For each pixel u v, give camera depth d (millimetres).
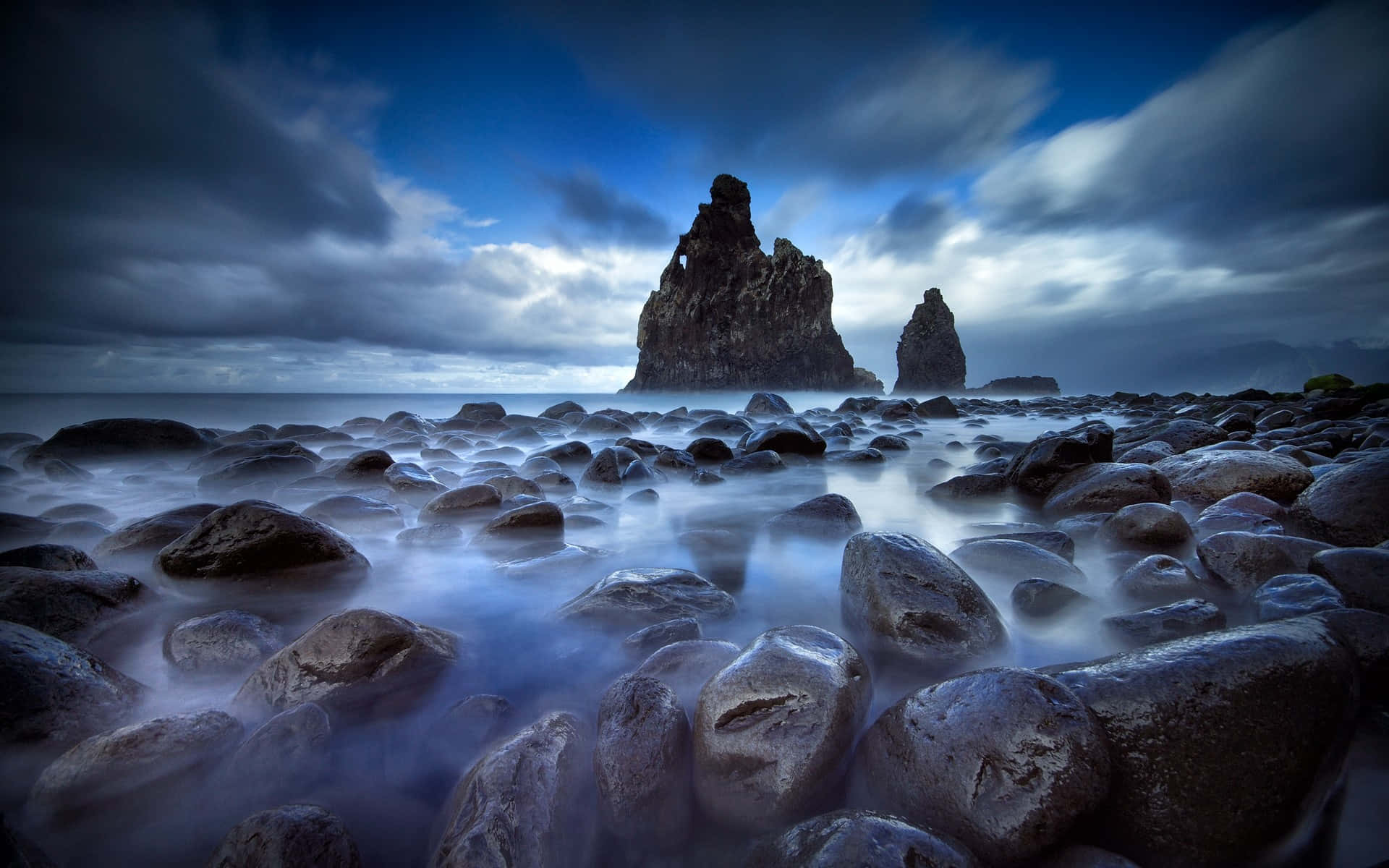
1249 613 3002
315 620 3607
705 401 64375
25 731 2119
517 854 1607
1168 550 4262
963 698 1905
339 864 1617
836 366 71375
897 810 1830
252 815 1686
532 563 4266
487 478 7570
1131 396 36719
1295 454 6676
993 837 1650
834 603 3723
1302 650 1972
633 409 53531
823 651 2250
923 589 2975
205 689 2719
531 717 2482
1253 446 6496
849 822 1571
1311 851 1779
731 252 72000
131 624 3244
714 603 3484
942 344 81250
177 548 3803
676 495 7398
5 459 10227
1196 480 5594
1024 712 1784
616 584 3502
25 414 28625
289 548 3852
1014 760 1715
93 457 9844
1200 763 1761
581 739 2127
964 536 5172
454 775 2211
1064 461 6441
